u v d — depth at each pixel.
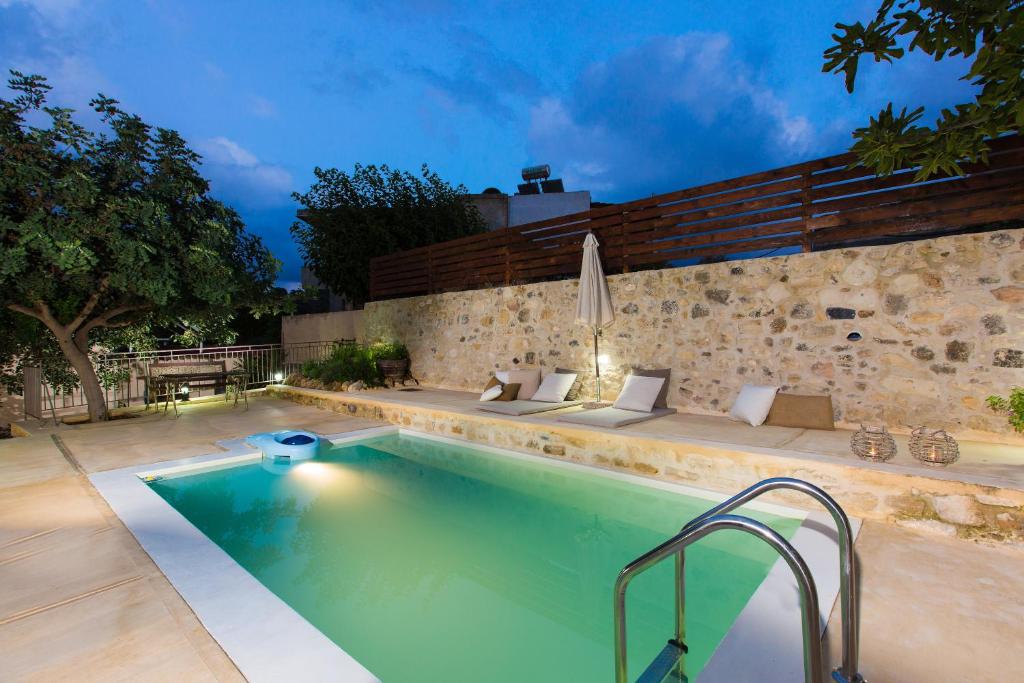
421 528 4.20
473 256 9.02
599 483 5.11
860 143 2.45
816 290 5.26
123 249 6.45
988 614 2.41
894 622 2.35
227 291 7.48
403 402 7.51
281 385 10.41
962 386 4.47
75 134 6.53
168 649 2.17
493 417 6.21
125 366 9.48
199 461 5.47
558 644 2.63
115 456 5.57
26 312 7.18
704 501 4.42
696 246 6.24
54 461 5.34
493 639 2.69
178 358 10.34
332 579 3.36
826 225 5.29
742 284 5.75
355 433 6.86
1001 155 4.38
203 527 4.21
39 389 7.63
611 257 7.09
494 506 4.65
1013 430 4.22
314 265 12.84
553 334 7.64
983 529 3.17
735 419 5.46
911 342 4.72
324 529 4.18
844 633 1.83
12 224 5.92
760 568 3.38
